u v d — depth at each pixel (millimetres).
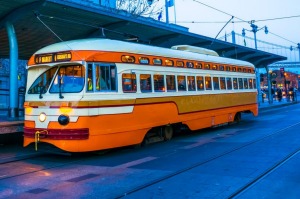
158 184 6887
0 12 13289
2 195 6523
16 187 7078
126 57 10680
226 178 7094
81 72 9531
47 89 9844
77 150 9211
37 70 10344
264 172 7402
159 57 12078
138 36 18531
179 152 10328
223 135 13836
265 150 9930
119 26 15852
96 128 9547
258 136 12914
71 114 9242
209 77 15023
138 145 11289
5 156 10477
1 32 15891
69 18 14680
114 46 10406
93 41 10109
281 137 12359
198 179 7125
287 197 5777
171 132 13078
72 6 13203
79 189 6770
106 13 14531
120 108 10234
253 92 19109
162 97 11953
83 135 9258
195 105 13789
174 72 12742
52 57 9953
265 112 26859
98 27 15266
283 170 7543
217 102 15414
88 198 6168
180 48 14773
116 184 7035
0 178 7855
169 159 9320
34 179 7695
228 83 16594
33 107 9914
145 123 11148
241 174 7352
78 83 9500
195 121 13766
